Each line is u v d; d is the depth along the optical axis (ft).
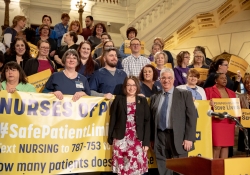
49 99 11.28
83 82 12.24
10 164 10.68
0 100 10.74
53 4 35.42
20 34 20.08
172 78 12.03
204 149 13.32
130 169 11.00
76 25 23.36
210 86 16.03
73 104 11.57
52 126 11.25
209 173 6.38
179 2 29.84
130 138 11.21
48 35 20.71
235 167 6.42
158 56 16.15
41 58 15.08
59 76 11.89
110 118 11.60
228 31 31.96
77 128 11.56
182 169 7.09
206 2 28.32
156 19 31.22
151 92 13.79
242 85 17.67
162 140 11.78
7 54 15.74
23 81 11.79
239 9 30.53
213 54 33.04
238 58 19.85
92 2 37.06
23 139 10.89
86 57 14.23
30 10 34.73
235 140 19.93
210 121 13.50
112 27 39.29
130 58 16.42
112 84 12.90
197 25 32.40
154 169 13.17
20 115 10.91
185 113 11.90
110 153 11.95
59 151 11.26
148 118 11.60
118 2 39.42
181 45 35.06
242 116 14.70
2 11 32.50
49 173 11.06
